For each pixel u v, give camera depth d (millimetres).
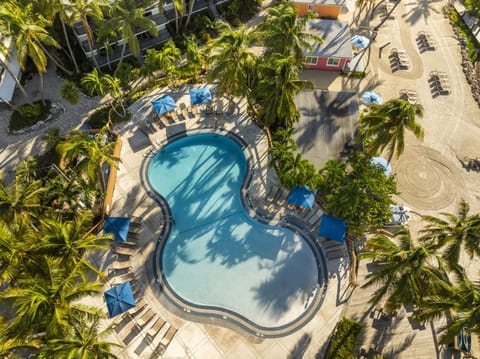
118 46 53219
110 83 42562
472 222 28516
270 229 39594
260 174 43031
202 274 36594
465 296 27172
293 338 33438
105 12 46062
